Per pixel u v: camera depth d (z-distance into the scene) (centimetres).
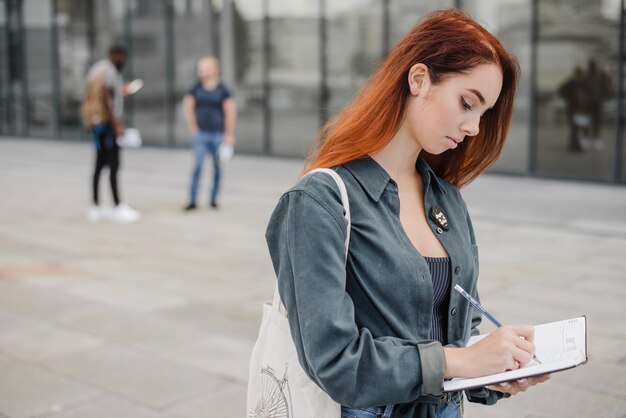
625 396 379
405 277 151
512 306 532
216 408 373
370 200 155
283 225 153
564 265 654
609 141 1094
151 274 637
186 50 1551
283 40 1409
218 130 938
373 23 1297
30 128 1869
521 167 1173
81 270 650
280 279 153
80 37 1730
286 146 1431
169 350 452
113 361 434
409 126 158
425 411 157
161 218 898
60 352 448
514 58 159
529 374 141
